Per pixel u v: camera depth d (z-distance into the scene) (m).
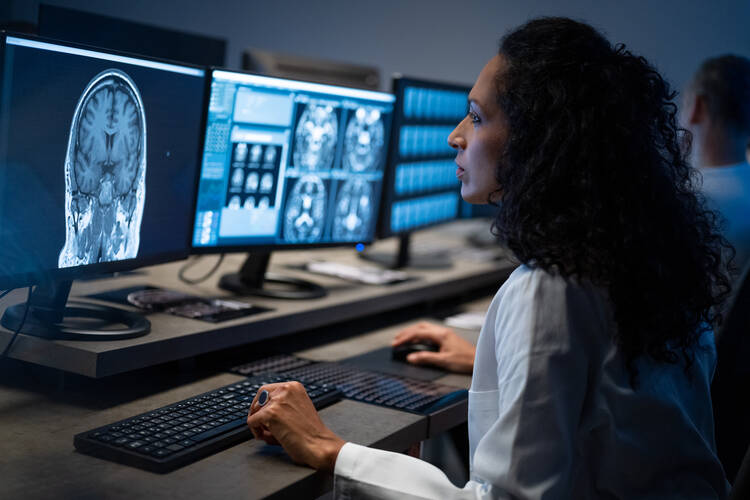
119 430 1.19
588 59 1.12
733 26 3.78
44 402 1.37
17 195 1.27
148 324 1.49
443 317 2.30
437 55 4.46
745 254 2.42
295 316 1.77
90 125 1.38
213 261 2.29
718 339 1.69
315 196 2.01
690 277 1.13
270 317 1.70
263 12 4.82
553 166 1.08
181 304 1.71
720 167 2.61
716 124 2.59
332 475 1.19
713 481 1.17
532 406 1.00
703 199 1.35
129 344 1.39
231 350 1.75
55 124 1.32
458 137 1.26
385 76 4.60
